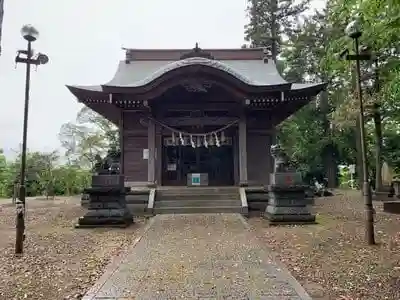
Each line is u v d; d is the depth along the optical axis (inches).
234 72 689.0
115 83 817.5
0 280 235.0
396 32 276.7
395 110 735.1
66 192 1217.4
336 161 1373.0
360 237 366.3
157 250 318.0
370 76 655.1
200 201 621.9
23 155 327.9
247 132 788.6
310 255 295.1
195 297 196.5
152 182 714.8
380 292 202.2
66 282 231.3
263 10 1542.8
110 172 493.0
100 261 287.3
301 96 717.9
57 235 410.0
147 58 935.7
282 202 480.1
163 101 776.3
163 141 817.5
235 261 276.1
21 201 317.7
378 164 831.7
